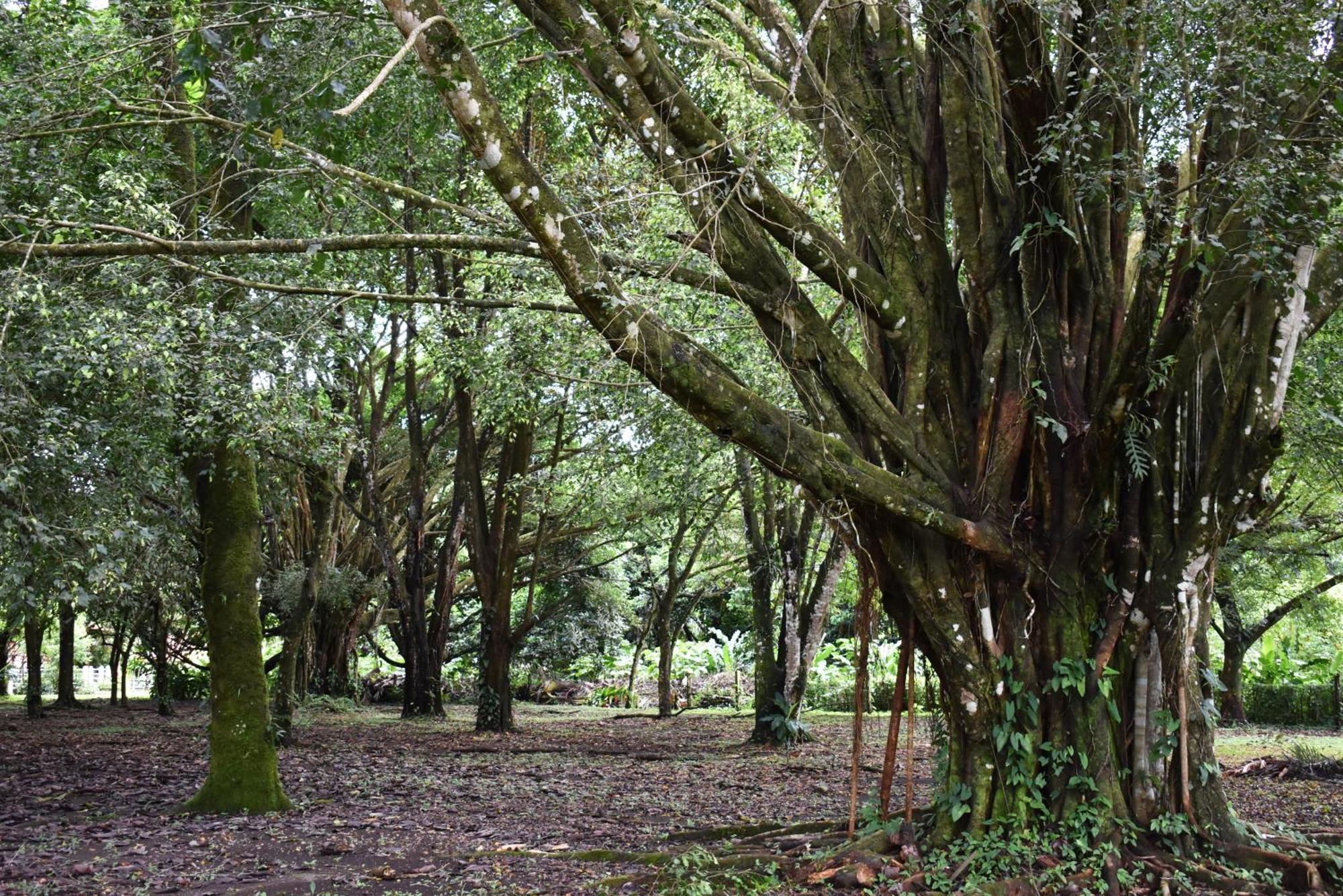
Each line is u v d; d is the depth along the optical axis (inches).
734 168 252.2
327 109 208.7
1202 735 255.0
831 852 258.5
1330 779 479.8
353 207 444.8
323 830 352.8
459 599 1325.0
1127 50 253.9
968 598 256.2
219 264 391.5
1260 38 250.1
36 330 314.3
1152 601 253.4
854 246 287.4
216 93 303.6
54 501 335.9
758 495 712.4
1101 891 225.9
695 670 1322.6
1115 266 267.1
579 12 236.8
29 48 332.5
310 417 506.9
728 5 456.8
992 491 256.5
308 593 667.4
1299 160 243.0
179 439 403.9
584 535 1120.8
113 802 423.8
